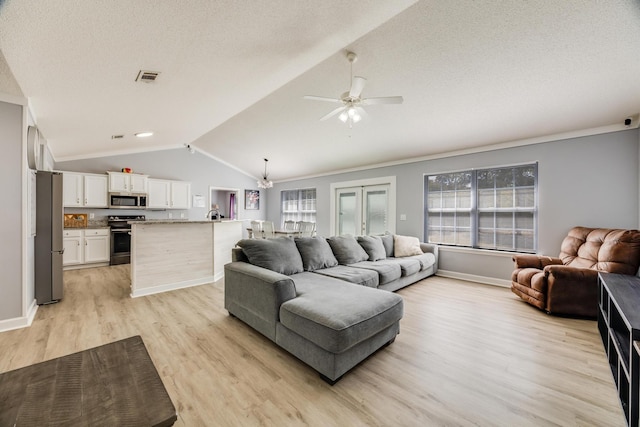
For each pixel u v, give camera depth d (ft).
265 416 4.80
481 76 9.27
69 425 2.76
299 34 6.93
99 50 6.24
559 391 5.53
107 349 4.33
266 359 6.68
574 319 9.32
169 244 12.61
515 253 13.30
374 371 6.22
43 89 7.93
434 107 11.57
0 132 8.09
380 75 9.87
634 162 10.40
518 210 13.41
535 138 12.67
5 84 7.54
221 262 15.61
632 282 7.43
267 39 6.94
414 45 8.28
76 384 3.44
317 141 17.39
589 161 11.35
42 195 10.25
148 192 20.20
